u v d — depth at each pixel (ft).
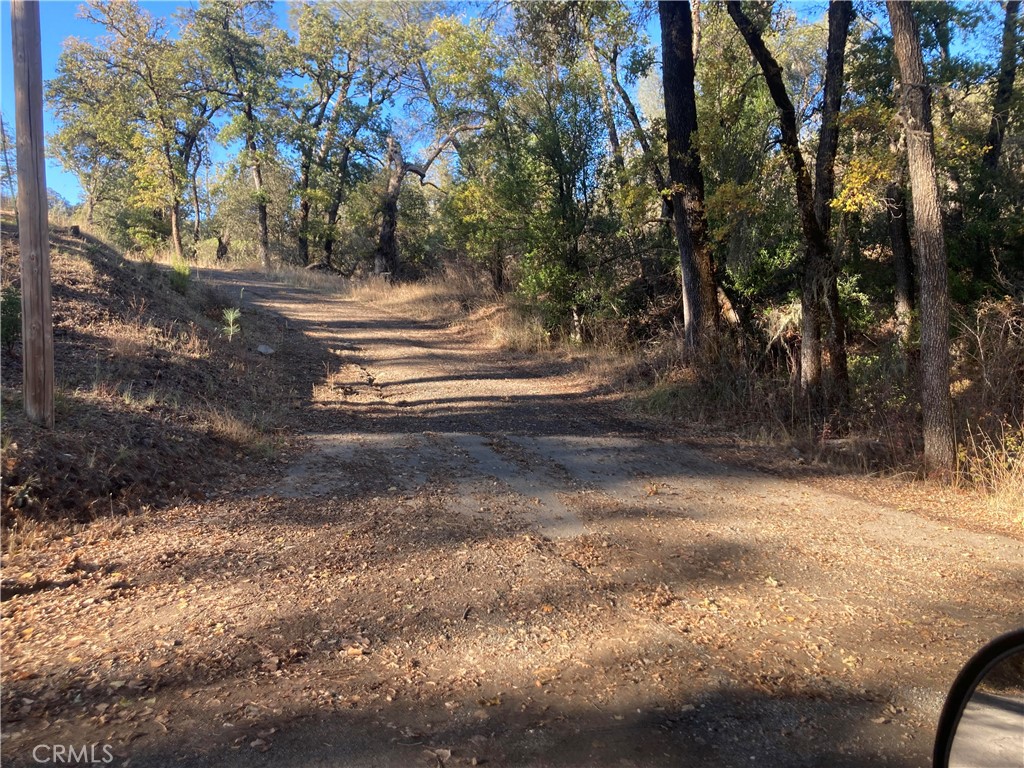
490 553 17.39
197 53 113.09
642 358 47.19
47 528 16.74
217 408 29.14
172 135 112.37
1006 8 44.78
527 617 13.99
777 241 45.16
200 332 40.27
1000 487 24.39
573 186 53.98
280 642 12.46
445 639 12.95
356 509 20.39
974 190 47.80
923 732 10.48
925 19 42.68
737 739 10.18
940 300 27.40
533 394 41.42
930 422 27.58
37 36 19.04
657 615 14.35
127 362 30.09
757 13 37.06
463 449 28.37
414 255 122.21
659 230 54.80
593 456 28.71
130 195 121.49
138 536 17.31
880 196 34.81
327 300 80.79
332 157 127.24
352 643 12.59
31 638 12.19
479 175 62.54
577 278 54.75
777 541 19.39
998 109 45.91
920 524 21.61
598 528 19.86
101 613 13.28
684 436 33.50
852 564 17.75
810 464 29.63
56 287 36.04
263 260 118.11
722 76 42.50
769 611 14.75
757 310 48.14
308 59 123.95
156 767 8.96
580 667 12.15
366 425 31.78
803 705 11.14
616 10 49.14
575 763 9.50
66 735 9.51
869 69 40.42
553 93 52.65
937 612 14.88
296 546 17.26
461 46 54.95
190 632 12.64
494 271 72.18
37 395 19.66
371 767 9.21
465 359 52.49
